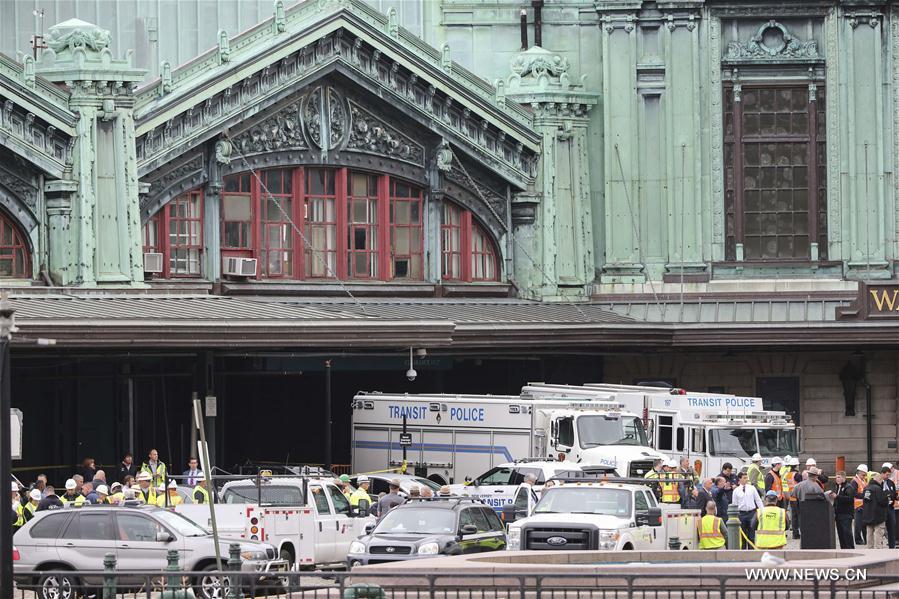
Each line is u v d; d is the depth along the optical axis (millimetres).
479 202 157375
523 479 114625
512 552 81438
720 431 126562
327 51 143500
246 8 158375
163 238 135625
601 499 94562
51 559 83875
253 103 138875
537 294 159000
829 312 161500
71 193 126625
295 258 145125
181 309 121562
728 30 163625
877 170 163375
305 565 96625
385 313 138875
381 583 72125
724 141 163250
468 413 126938
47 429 129750
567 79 159125
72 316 109875
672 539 92438
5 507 69062
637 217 162125
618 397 131500
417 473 128750
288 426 155000
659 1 162250
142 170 131375
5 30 154250
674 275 162000
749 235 163375
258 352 129625
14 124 123938
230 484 98062
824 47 163625
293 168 145125
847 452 165625
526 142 157375
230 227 141000
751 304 161375
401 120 151000
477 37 164250
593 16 163625
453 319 140750
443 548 86750
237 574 65812
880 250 162875
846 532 106938
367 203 150625
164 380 139250
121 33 156125
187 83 133750
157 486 104750
